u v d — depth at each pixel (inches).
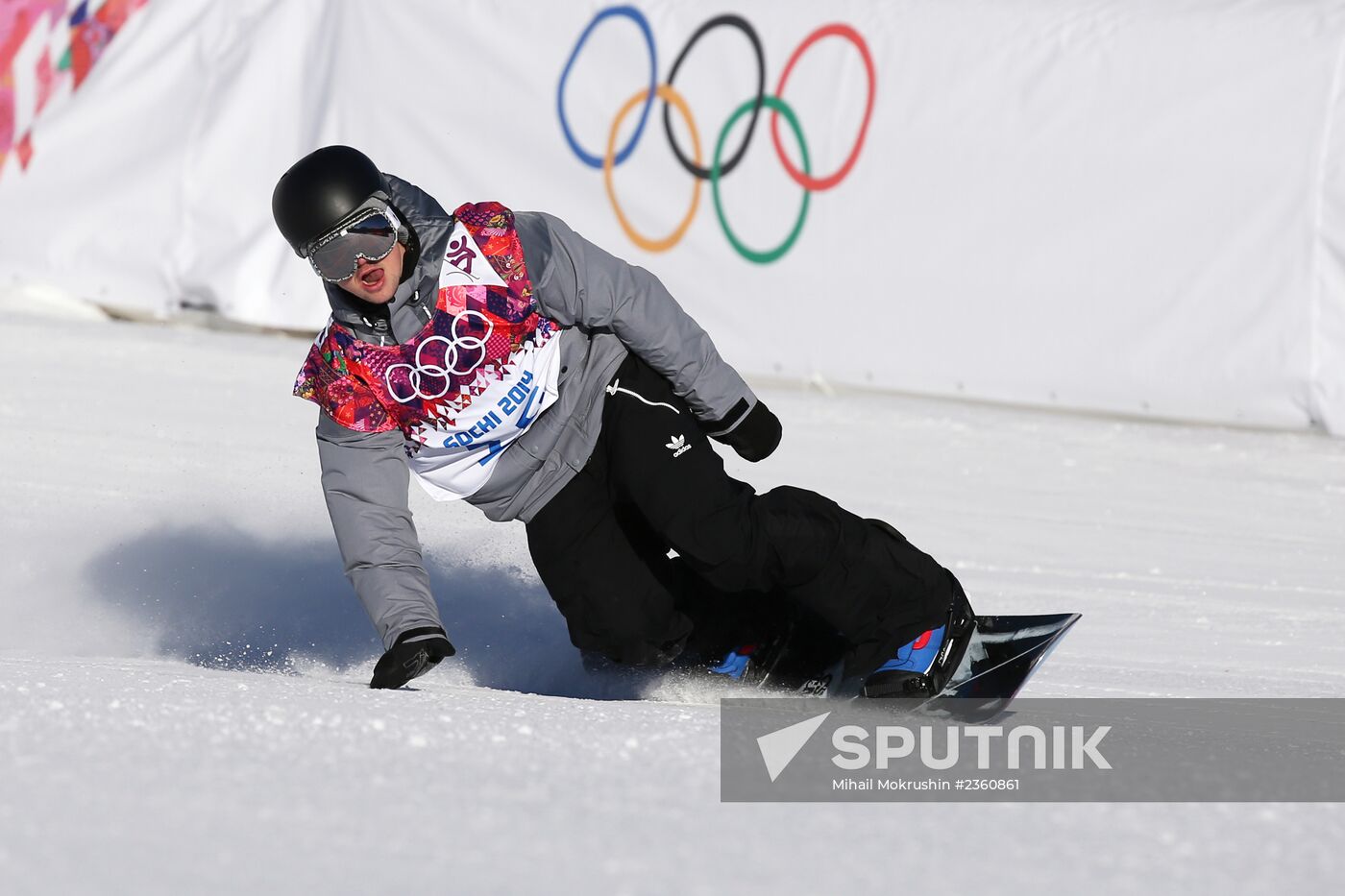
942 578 430.0
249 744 302.0
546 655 513.7
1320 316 1178.6
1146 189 1227.2
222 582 605.0
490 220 413.7
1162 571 738.8
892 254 1316.4
